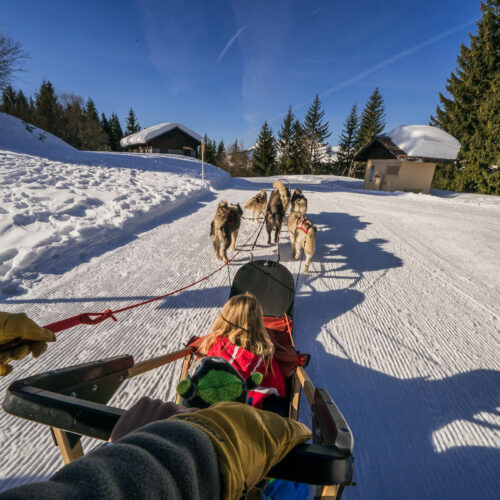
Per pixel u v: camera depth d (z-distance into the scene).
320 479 0.81
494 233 8.48
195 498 0.45
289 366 2.19
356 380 2.97
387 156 19.97
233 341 1.96
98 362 1.38
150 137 32.09
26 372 2.83
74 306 3.93
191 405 1.09
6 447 2.18
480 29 26.59
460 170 26.66
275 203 6.73
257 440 0.73
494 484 2.09
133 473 0.36
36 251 4.82
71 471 0.32
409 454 2.27
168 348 3.28
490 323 4.05
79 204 7.40
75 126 41.19
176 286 4.67
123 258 5.55
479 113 23.33
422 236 8.08
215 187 15.09
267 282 3.43
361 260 6.21
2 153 11.40
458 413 2.63
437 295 4.80
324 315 4.11
